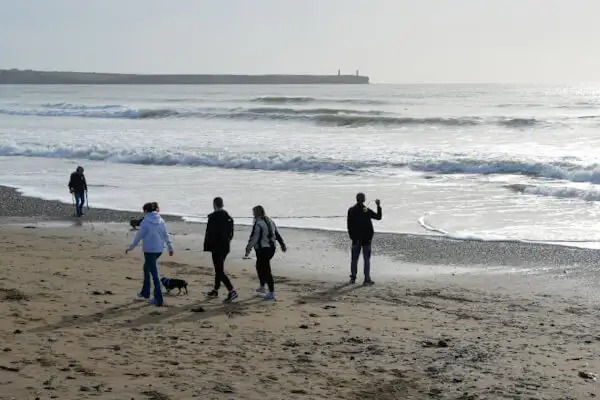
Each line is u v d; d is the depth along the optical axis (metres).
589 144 39.50
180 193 25.98
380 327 10.09
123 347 8.45
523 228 19.09
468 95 136.50
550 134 45.22
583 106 80.94
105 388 6.87
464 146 39.41
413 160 32.75
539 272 14.42
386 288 13.16
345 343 9.11
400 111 73.12
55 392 6.67
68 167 34.12
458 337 9.58
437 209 22.23
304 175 30.61
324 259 15.88
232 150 38.28
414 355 8.62
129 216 21.50
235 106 85.69
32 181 29.53
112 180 29.61
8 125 59.59
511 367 8.19
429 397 7.12
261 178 29.77
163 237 11.16
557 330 10.07
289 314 10.79
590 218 20.39
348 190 26.25
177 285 11.98
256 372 7.70
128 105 90.75
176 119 63.25
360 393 7.16
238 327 9.81
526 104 87.75
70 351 8.12
